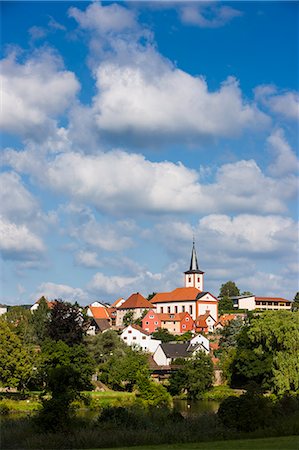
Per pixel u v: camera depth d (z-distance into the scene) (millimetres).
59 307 104625
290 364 93000
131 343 149125
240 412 42344
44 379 87938
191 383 97438
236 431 41219
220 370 111562
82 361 93188
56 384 66000
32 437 38719
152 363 129000
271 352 98438
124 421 43688
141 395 87375
